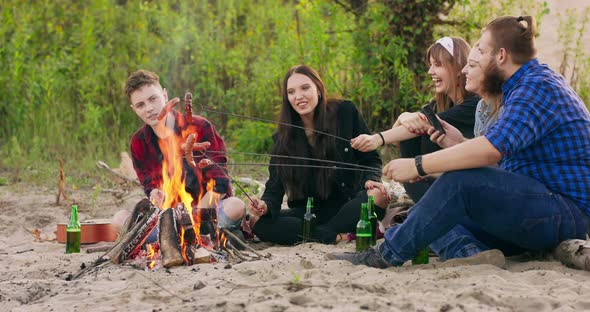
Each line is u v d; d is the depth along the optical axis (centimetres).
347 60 1050
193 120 581
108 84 1129
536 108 413
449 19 1051
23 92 1093
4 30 1119
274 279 421
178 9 1283
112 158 1002
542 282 397
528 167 429
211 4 1277
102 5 1191
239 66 1132
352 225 601
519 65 430
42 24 1173
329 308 346
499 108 455
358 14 1055
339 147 607
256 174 938
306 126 609
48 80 1077
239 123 1088
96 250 569
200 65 1142
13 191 854
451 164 412
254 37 1181
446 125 490
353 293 375
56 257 541
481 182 412
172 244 482
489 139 407
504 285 384
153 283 429
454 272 413
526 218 416
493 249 448
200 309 357
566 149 421
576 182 423
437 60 559
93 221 633
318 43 1038
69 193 849
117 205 795
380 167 614
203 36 1161
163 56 1145
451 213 417
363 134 559
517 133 407
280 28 1108
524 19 429
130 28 1185
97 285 432
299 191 609
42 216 734
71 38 1154
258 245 611
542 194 417
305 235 601
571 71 1105
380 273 421
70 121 1085
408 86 997
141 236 495
